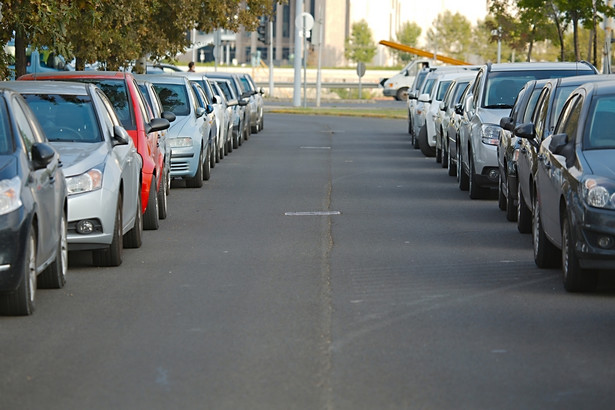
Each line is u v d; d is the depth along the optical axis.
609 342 9.13
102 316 10.19
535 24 58.59
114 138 13.91
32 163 10.59
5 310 10.12
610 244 10.77
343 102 76.75
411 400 7.39
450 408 7.22
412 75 79.81
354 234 15.87
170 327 9.70
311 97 85.69
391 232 16.09
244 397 7.47
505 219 17.70
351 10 135.75
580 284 11.25
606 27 43.09
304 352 8.75
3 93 11.09
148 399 7.43
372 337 9.29
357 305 10.65
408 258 13.65
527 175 14.98
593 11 44.66
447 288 11.59
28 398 7.47
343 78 108.31
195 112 23.25
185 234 15.96
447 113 26.95
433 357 8.59
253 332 9.48
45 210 10.69
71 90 14.20
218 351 8.79
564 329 9.63
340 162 29.47
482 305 10.67
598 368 8.27
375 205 19.64
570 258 11.19
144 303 10.80
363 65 80.50
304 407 7.24
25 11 19.12
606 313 10.34
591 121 12.21
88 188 12.52
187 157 22.31
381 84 80.94
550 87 15.25
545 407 7.25
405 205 19.66
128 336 9.35
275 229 16.45
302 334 9.40
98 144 13.41
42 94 14.05
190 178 22.78
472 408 7.22
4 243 9.73
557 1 46.41
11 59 21.16
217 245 14.84
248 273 12.55
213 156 27.56
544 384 7.81
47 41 20.67
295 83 64.62
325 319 10.02
